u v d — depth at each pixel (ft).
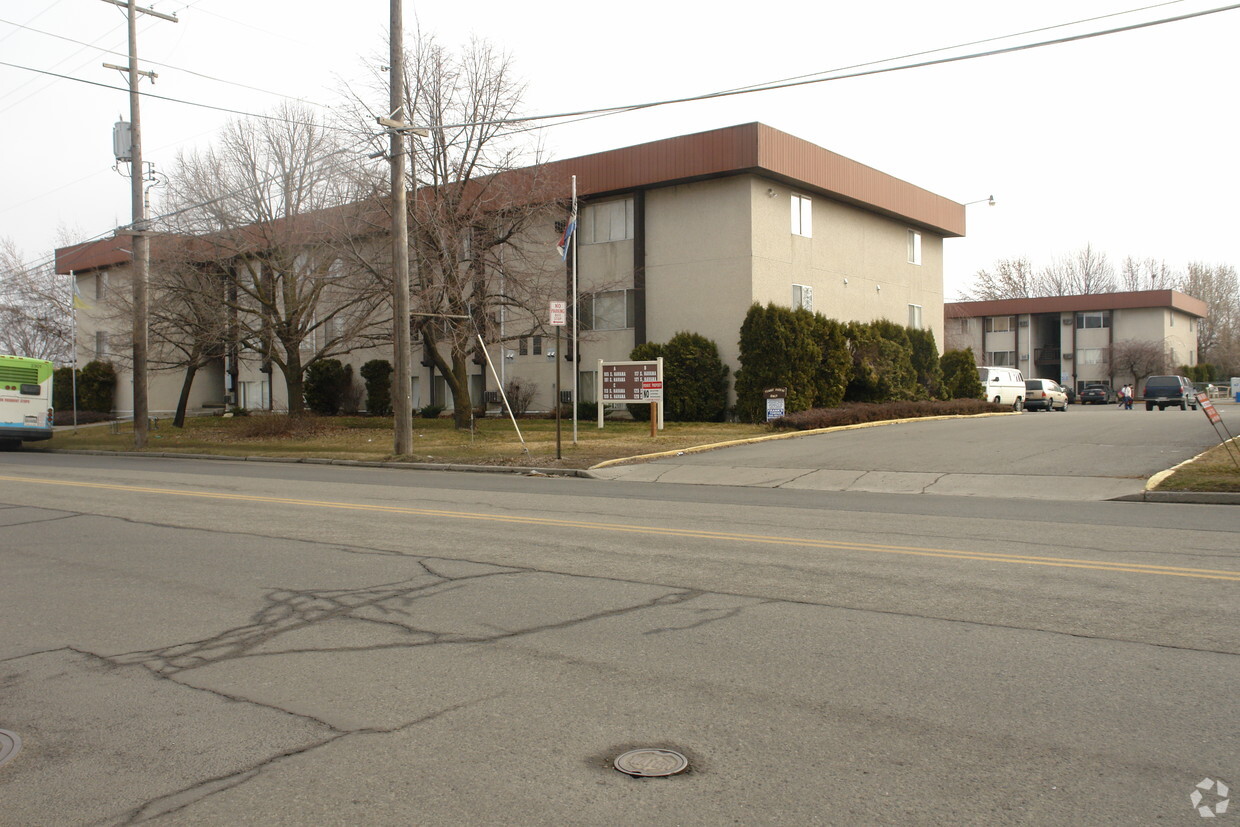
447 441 84.48
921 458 60.54
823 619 21.36
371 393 135.13
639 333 106.32
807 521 37.70
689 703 16.12
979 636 19.74
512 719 15.57
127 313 109.50
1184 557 28.17
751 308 96.43
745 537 33.30
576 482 57.62
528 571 27.48
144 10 89.35
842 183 108.99
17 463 78.23
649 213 105.81
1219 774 13.02
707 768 13.48
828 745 14.20
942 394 123.95
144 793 13.17
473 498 47.47
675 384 99.71
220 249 99.96
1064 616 21.20
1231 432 69.21
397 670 18.39
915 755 13.79
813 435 79.71
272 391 150.00
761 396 95.20
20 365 100.94
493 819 12.09
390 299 96.43
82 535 36.17
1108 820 11.75
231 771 13.82
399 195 71.82
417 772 13.58
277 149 96.89
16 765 14.28
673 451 68.74
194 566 29.45
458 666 18.53
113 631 21.93
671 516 39.60
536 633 20.72
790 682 17.08
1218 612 21.35
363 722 15.64
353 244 94.02
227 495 49.52
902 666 17.84
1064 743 14.12
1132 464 53.72
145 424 94.73
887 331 115.14
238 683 17.87
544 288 93.04
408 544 32.60
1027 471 53.47
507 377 118.21
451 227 87.10
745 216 98.89
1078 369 223.51
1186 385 151.94
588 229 110.93
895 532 34.30
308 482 57.67
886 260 123.54
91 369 164.66
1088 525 35.50
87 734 15.47
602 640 20.06
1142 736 14.34
